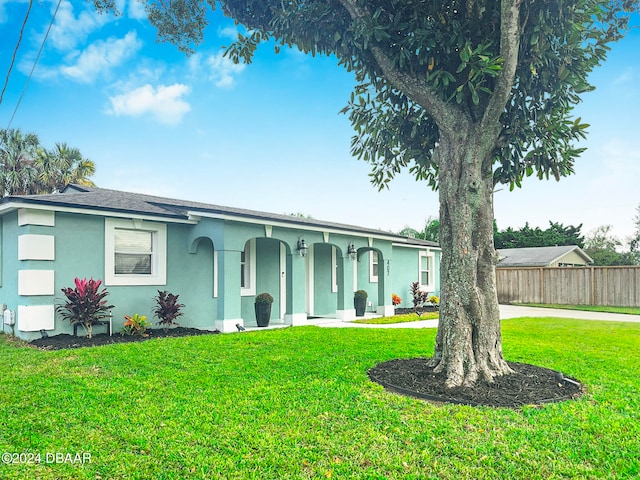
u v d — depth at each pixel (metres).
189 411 4.48
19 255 8.98
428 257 20.84
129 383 5.48
